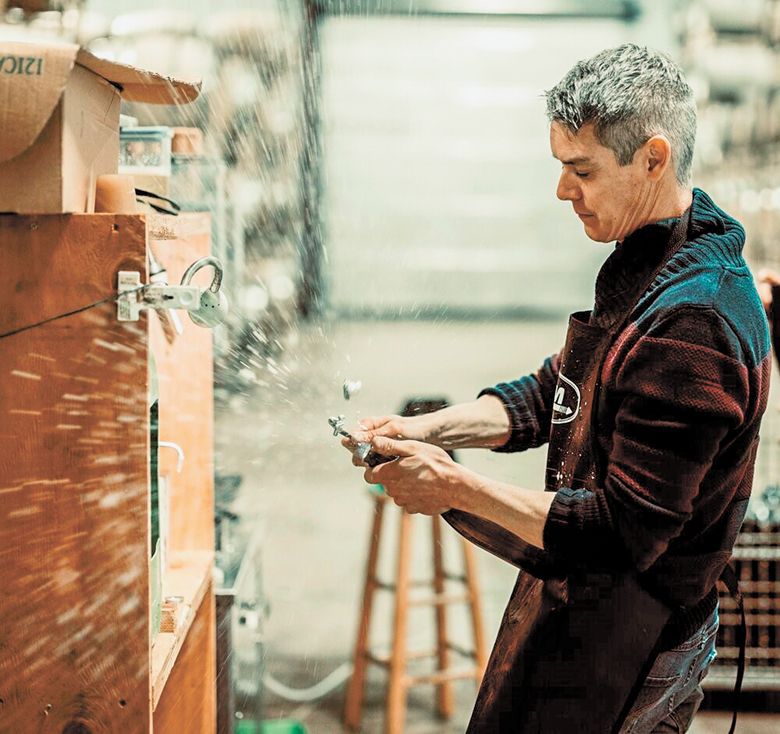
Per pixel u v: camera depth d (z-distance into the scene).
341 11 10.27
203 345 2.06
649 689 1.58
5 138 1.16
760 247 8.65
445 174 10.80
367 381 8.15
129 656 1.29
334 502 5.48
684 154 1.54
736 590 1.74
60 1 3.43
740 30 9.61
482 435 1.93
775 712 3.28
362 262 10.72
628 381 1.47
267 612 2.82
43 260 1.24
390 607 4.26
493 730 1.65
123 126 2.10
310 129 10.10
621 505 1.46
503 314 11.10
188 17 7.85
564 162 1.55
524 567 1.61
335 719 3.30
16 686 1.29
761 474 4.14
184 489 2.06
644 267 1.55
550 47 10.68
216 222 2.60
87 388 1.26
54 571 1.28
